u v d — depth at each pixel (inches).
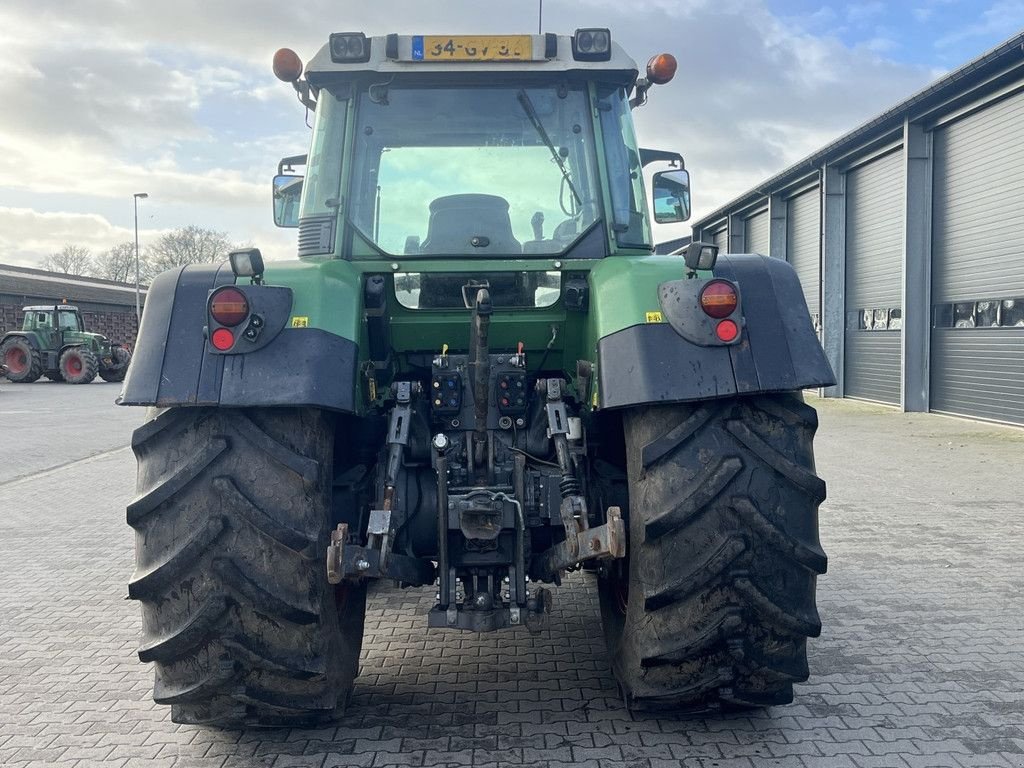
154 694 116.0
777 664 117.2
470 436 133.7
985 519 280.7
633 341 115.6
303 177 170.2
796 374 112.7
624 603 132.8
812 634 115.2
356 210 145.5
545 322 142.5
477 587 125.2
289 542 108.3
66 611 201.8
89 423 633.6
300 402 108.5
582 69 146.3
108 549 264.7
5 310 1400.1
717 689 119.1
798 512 113.8
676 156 180.2
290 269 123.2
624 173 149.3
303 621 110.3
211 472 110.3
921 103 596.1
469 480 132.2
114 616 197.6
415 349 145.0
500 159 147.6
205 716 118.8
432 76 147.3
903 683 148.6
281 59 149.3
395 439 126.3
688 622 114.3
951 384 610.5
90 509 327.9
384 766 120.0
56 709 144.3
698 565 111.9
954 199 601.0
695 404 115.7
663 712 129.0
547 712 137.3
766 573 113.0
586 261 142.3
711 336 113.2
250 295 113.1
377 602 200.1
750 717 134.8
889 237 699.4
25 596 215.0
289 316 114.3
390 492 121.3
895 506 302.7
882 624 179.3
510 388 135.5
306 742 127.6
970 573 217.6
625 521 129.1
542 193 147.2
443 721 134.3
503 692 145.7
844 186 773.3
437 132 147.9
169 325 114.0
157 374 110.6
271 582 109.3
